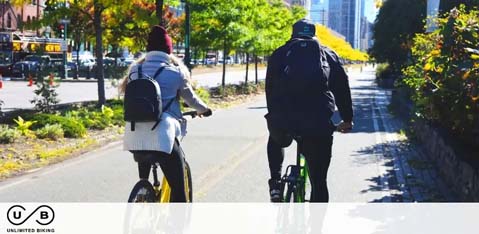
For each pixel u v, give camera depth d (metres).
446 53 11.55
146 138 6.55
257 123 23.58
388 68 61.97
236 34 37.34
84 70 64.94
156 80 6.80
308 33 6.89
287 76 6.54
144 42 27.42
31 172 12.62
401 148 16.62
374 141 18.25
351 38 197.75
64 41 60.12
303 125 6.45
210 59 126.25
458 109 11.15
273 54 6.79
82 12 24.25
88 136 17.88
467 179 9.54
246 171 12.97
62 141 16.53
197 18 36.56
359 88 58.84
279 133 6.63
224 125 22.69
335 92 6.80
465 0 21.34
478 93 10.45
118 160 14.29
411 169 13.23
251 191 10.84
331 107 6.55
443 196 10.36
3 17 83.38
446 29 11.55
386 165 13.77
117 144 17.05
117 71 38.22
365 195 10.57
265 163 14.02
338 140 18.45
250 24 41.34
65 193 10.53
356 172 12.90
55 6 23.77
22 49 73.50
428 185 11.42
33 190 10.79
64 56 60.53
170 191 7.07
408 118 22.16
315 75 6.48
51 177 12.06
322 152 6.63
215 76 75.06
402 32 44.22
